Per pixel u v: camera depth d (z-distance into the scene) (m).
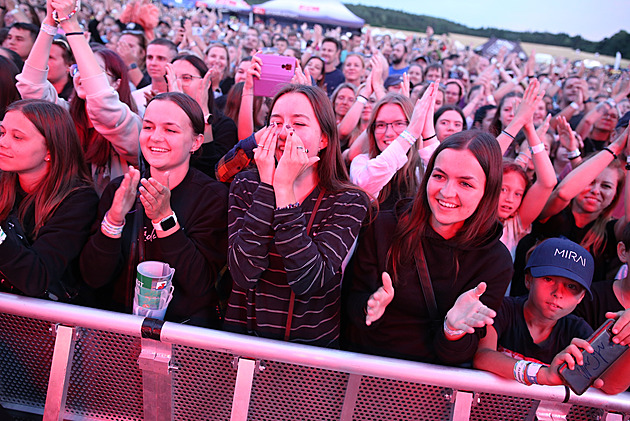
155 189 1.47
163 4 17.80
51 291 1.71
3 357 1.58
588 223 2.73
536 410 1.43
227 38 10.70
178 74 3.20
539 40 26.53
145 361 1.42
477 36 28.28
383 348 1.61
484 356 1.50
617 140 2.54
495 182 1.48
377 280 1.61
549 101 6.93
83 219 1.74
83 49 2.03
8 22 7.02
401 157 2.23
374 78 3.52
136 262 1.72
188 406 1.51
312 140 1.51
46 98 2.34
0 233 1.47
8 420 1.53
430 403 1.45
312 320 1.56
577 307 2.01
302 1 18.89
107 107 2.08
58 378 1.46
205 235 1.72
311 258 1.37
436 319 1.56
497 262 1.54
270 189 1.37
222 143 2.81
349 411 1.47
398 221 1.62
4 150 1.66
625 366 1.33
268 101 3.59
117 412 1.57
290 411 1.50
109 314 1.42
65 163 1.75
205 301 1.75
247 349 1.38
